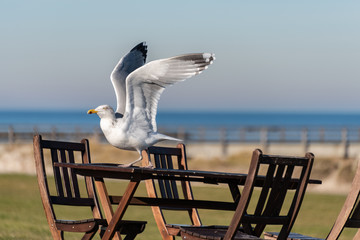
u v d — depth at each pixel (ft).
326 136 140.05
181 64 22.61
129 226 26.61
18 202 53.72
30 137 142.20
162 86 23.20
